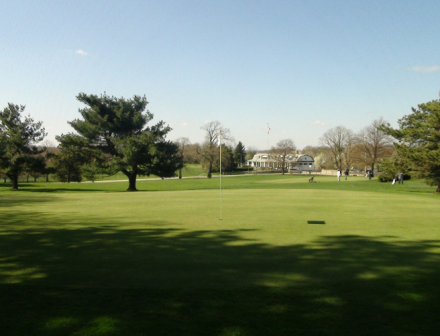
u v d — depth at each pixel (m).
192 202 21.44
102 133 44.00
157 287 5.89
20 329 4.40
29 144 45.44
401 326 4.55
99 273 6.67
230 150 117.75
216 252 8.39
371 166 92.56
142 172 45.16
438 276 6.58
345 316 4.82
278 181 66.62
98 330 4.38
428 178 32.94
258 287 5.92
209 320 4.67
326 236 10.41
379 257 7.96
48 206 19.69
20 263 7.38
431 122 30.53
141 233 10.90
